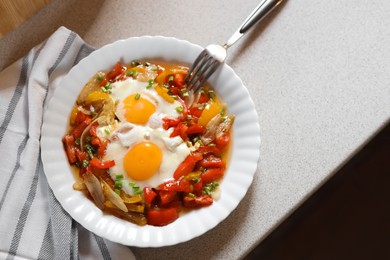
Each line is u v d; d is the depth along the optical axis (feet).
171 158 1.74
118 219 1.73
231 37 1.89
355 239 2.62
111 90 1.80
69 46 1.87
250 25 1.88
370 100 1.90
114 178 1.75
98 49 1.83
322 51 1.94
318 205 2.61
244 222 1.82
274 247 2.61
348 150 1.86
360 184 2.62
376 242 2.60
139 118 1.75
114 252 1.77
